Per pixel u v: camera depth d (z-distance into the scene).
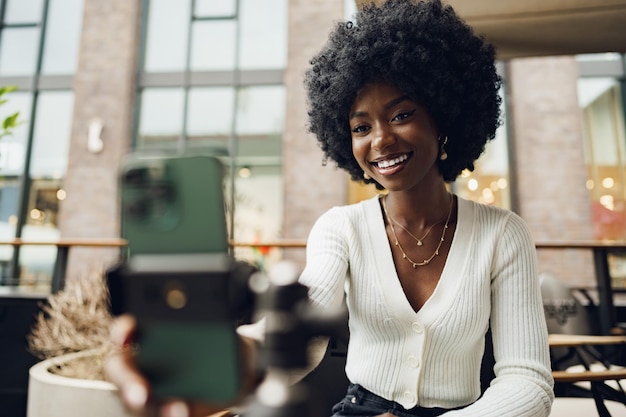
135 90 5.79
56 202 5.75
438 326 0.79
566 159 4.85
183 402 0.30
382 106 0.81
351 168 1.11
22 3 6.15
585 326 2.29
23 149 5.82
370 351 0.86
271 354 0.30
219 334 0.30
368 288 0.85
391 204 0.90
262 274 0.32
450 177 1.04
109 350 1.85
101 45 5.69
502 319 0.79
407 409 0.80
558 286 2.32
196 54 5.94
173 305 0.30
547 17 1.98
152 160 0.32
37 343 2.16
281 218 5.51
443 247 0.86
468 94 0.92
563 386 2.13
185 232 0.31
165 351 0.31
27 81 5.94
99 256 5.09
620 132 5.10
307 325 0.31
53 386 1.61
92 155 5.43
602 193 5.03
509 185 5.01
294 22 5.45
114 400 1.53
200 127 5.75
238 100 5.77
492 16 1.98
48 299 2.49
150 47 5.98
